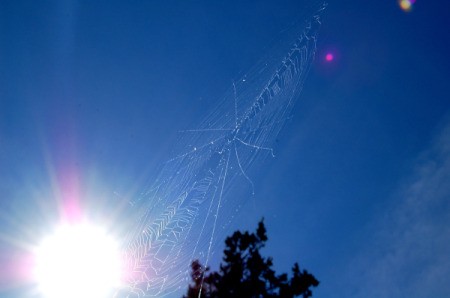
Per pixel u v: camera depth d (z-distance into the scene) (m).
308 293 8.82
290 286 8.76
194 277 9.02
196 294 8.73
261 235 9.27
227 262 8.99
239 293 8.48
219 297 8.50
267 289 8.70
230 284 8.60
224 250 9.15
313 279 8.94
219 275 8.83
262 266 8.90
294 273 8.98
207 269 9.02
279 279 8.85
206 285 8.78
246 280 8.69
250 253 9.05
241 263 8.93
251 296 8.49
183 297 8.87
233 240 9.25
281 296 8.62
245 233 9.27
